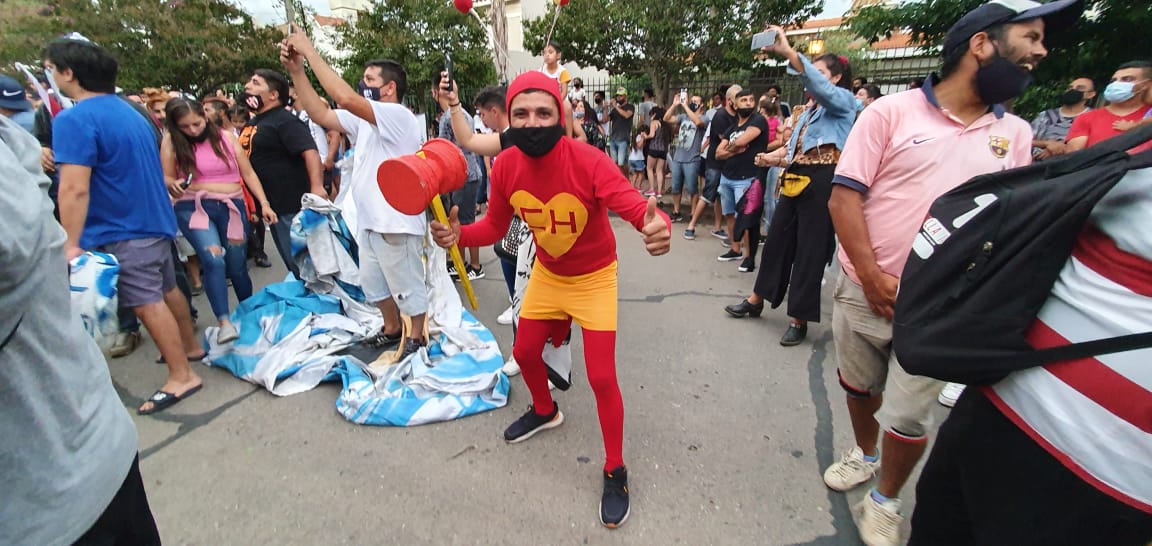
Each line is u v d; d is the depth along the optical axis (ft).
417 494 7.73
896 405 6.20
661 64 43.06
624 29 41.34
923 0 21.49
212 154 11.90
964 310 4.09
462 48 48.21
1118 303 3.44
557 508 7.47
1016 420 4.02
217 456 8.55
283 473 8.16
